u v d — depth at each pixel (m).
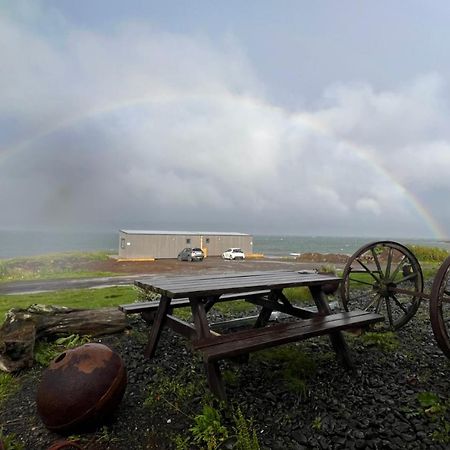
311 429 3.09
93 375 3.08
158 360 4.55
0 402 3.69
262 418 3.24
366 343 5.13
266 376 4.08
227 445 2.86
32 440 3.05
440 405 3.41
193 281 4.66
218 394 3.39
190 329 3.98
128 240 38.12
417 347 5.10
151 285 4.20
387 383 3.95
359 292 9.80
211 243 43.47
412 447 2.86
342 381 4.00
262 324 5.74
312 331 3.92
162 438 3.00
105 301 8.66
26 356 4.40
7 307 8.22
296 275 5.49
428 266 18.58
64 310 5.33
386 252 23.92
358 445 2.88
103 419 3.14
